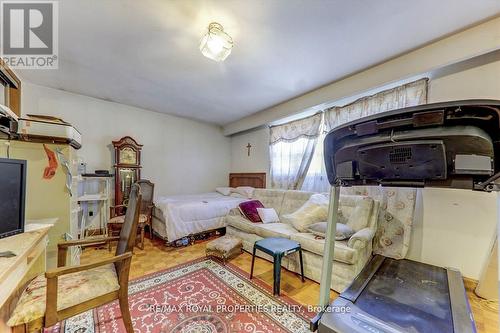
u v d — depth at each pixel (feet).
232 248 8.64
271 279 7.23
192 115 14.66
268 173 14.32
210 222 11.39
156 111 13.92
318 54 7.12
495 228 6.29
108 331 4.82
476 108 2.58
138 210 4.55
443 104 2.72
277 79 8.98
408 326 3.87
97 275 4.42
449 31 5.90
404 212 7.69
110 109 12.22
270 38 6.30
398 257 7.55
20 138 5.73
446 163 2.97
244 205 10.72
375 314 4.21
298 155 12.21
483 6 4.97
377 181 3.85
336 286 6.58
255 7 5.14
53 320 3.50
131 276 7.29
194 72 8.52
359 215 7.95
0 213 3.75
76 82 9.68
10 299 3.86
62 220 6.30
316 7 5.11
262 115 13.51
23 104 9.59
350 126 3.63
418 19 5.45
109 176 11.03
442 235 7.16
